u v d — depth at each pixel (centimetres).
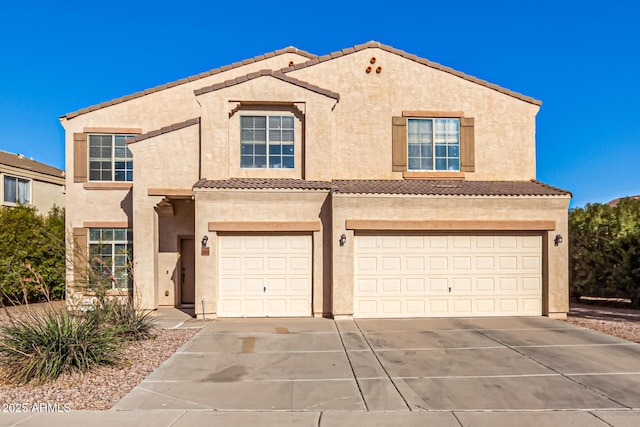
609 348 1031
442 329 1238
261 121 1525
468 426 616
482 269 1427
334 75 1639
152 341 1098
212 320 1364
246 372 860
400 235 1412
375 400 714
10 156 2991
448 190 1435
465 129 1659
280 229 1397
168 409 679
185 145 1549
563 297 1415
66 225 1686
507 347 1042
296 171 1523
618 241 1739
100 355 873
